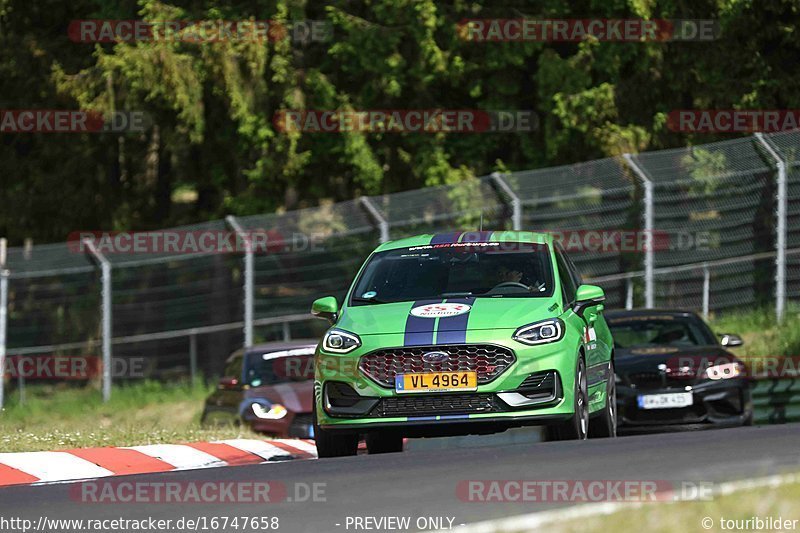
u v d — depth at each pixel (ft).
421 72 332.39
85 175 383.45
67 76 342.03
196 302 334.24
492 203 283.18
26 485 111.55
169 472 115.34
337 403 125.49
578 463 101.14
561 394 123.75
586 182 284.61
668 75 343.05
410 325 125.08
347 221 283.79
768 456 100.83
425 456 113.60
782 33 345.72
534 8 341.00
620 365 175.32
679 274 294.66
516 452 111.75
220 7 343.26
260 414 199.00
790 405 223.30
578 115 328.49
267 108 336.90
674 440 116.67
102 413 278.46
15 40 372.17
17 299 349.20
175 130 349.00
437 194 283.18
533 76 334.24
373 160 337.11
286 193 372.17
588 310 139.13
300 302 318.24
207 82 344.08
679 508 75.72
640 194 284.41
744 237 292.40
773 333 272.51
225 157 363.97
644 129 334.44
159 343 341.00
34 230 384.27
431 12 325.42
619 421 173.37
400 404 123.24
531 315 126.11
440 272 135.95
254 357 213.87
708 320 292.40
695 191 293.64
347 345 125.29
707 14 343.46
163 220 394.73
